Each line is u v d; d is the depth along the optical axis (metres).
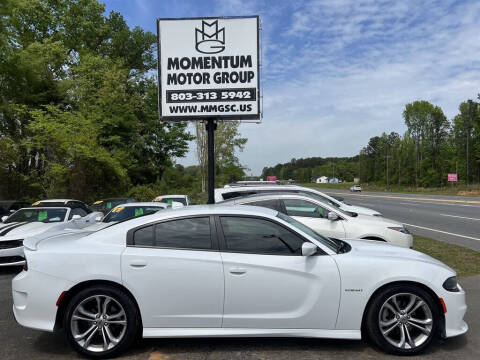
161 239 3.95
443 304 3.79
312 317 3.79
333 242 4.43
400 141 90.62
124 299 3.76
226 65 8.92
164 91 8.97
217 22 8.90
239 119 8.98
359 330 3.81
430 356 3.73
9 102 23.33
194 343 4.09
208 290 3.78
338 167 162.38
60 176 20.16
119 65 27.44
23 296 3.81
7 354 3.87
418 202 30.75
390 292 3.80
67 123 20.72
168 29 8.93
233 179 38.22
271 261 3.82
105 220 9.43
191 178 40.00
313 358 3.70
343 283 3.79
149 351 3.89
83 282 3.80
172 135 32.84
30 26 30.06
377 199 37.25
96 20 32.81
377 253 4.12
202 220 4.04
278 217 4.14
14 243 7.62
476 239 11.05
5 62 22.02
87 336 3.77
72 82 24.80
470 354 3.77
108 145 26.73
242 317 3.79
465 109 75.06
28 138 20.86
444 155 82.69
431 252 8.59
